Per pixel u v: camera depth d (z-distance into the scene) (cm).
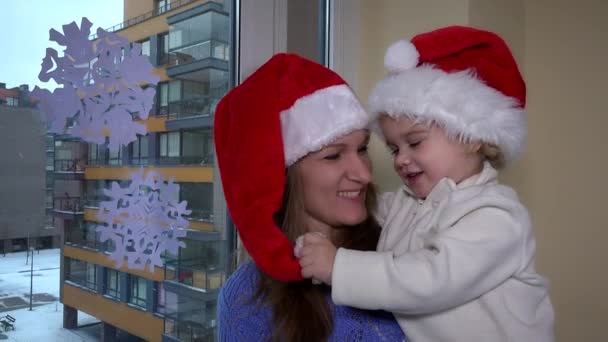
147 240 96
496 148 84
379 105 84
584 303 148
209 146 109
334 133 76
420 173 86
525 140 86
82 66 83
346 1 137
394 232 88
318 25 129
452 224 76
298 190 81
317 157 78
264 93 74
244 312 80
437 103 78
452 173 83
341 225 84
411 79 81
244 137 73
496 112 80
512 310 75
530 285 77
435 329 75
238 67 112
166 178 99
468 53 85
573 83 148
